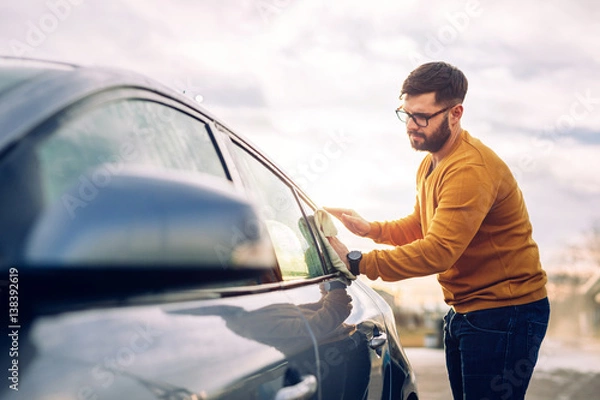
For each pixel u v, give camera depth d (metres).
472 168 3.16
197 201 0.99
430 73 3.25
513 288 3.25
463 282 3.32
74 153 1.23
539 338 3.30
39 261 0.87
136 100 1.53
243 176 2.04
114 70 1.51
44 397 0.94
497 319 3.24
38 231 0.89
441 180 3.25
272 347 1.56
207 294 1.45
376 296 2.95
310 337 1.82
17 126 1.13
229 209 1.01
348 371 2.06
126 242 0.91
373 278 3.04
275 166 2.48
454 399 3.56
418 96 3.27
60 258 0.88
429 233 3.10
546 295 3.36
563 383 11.49
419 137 3.33
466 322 3.31
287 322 1.73
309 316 1.92
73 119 1.26
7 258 0.91
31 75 1.32
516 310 3.24
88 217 0.91
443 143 3.32
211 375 1.26
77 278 0.92
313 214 2.73
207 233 0.98
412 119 3.31
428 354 16.97
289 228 2.34
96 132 1.32
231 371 1.33
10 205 1.04
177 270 0.95
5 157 1.08
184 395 1.16
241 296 1.60
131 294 1.21
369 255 3.02
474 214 3.10
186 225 0.96
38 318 1.03
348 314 2.29
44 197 1.10
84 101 1.31
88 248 0.89
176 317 1.28
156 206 0.95
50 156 1.16
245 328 1.49
